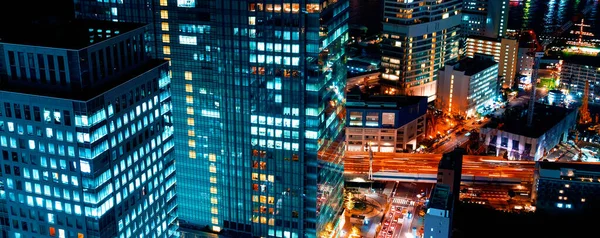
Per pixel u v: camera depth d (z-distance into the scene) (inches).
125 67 6658.5
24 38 6264.8
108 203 6584.6
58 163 6363.2
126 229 6983.3
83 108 5974.4
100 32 6550.2
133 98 6658.5
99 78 6299.2
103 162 6368.1
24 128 6333.7
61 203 6560.0
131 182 6904.5
